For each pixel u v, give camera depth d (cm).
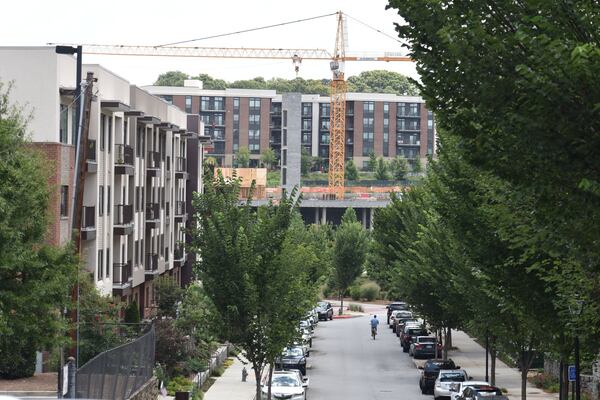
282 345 5403
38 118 6000
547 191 2236
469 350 9956
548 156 2134
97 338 5384
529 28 2119
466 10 2297
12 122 3659
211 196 5447
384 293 16650
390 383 7644
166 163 9912
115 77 7488
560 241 2444
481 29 2188
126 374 4400
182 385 6188
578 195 2170
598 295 3034
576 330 3444
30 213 3650
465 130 2406
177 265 10325
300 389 6178
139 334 5725
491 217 3597
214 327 5391
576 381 3825
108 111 7212
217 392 6606
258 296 5300
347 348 10262
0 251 3453
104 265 7194
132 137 8169
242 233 5266
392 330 12175
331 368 8619
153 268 8950
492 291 4397
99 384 3759
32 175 3697
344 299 16750
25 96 6000
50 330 3775
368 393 7025
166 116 9838
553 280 3344
